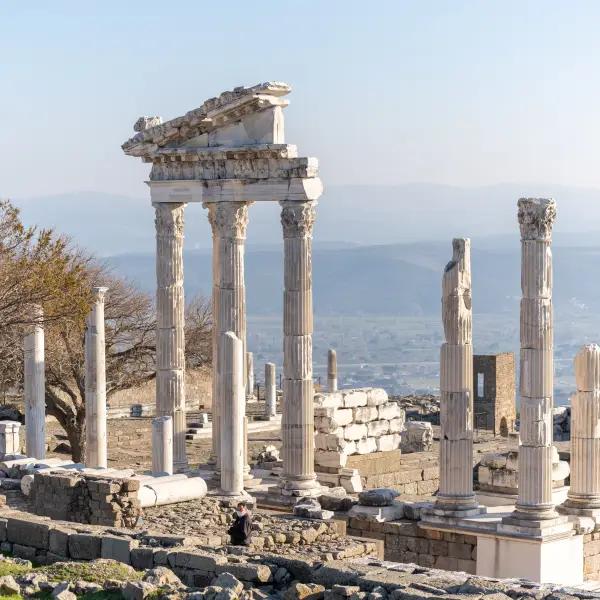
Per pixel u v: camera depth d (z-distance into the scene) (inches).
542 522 2145.7
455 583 1328.7
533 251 2158.0
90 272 3850.9
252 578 1397.6
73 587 1359.5
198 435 3695.9
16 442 2556.6
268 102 2428.6
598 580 2268.7
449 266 2242.9
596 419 2273.6
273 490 2439.7
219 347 2664.9
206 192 2513.5
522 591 1300.4
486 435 3823.8
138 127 2588.6
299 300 2422.5
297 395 2423.7
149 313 3892.7
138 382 3814.0
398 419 2987.2
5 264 2736.2
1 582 1355.8
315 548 1819.6
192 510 2026.3
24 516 1684.3
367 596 1290.6
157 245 2608.3
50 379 3444.9
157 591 1331.2
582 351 2265.0
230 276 2509.8
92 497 1911.9
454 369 2234.3
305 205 2421.3
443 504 2235.5
